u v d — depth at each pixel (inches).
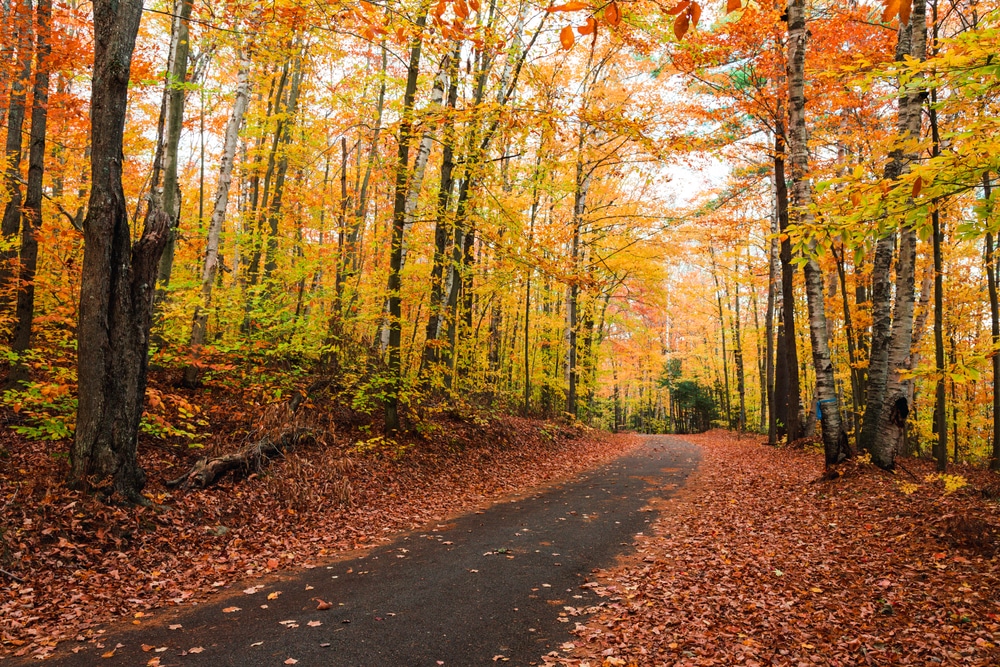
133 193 552.7
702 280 1285.7
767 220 727.1
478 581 229.9
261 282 499.5
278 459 362.6
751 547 260.7
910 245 376.8
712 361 1462.8
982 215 170.7
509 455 576.4
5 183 402.0
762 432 1112.8
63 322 404.2
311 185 744.3
